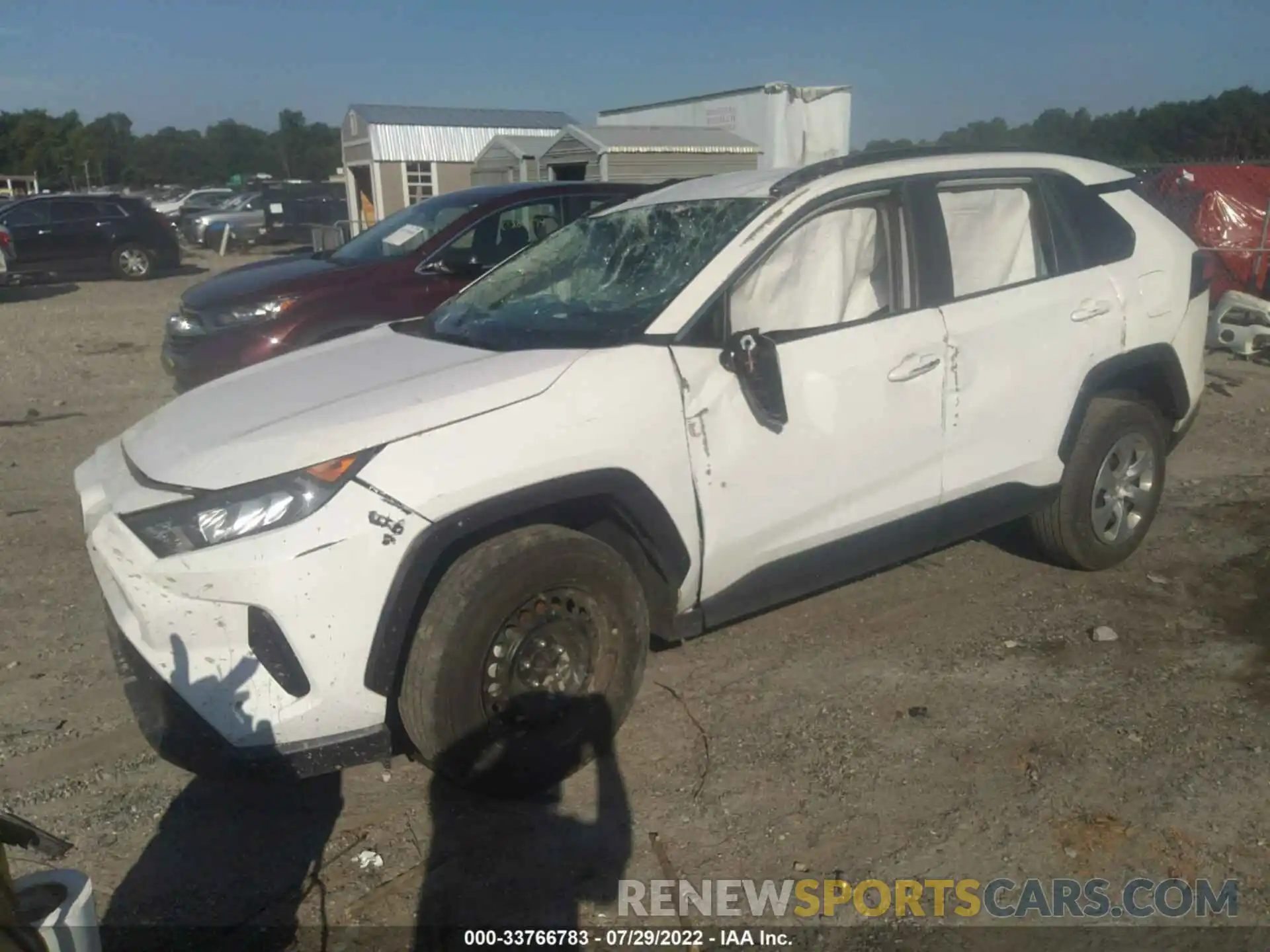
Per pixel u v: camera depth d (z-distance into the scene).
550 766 3.29
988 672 4.05
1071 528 4.66
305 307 6.89
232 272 7.74
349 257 7.62
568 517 3.44
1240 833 3.11
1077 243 4.52
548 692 3.27
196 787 3.44
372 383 3.43
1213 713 3.74
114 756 3.61
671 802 3.32
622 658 3.39
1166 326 4.70
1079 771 3.41
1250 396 8.55
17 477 6.73
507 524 3.26
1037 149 4.68
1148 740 3.57
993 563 5.07
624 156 18.17
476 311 4.21
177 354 7.09
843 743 3.60
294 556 2.85
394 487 2.95
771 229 3.71
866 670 4.09
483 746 3.13
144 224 20.61
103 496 3.32
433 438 3.04
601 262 4.09
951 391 4.02
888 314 3.96
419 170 26.73
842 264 3.93
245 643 2.90
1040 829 3.14
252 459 3.00
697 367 3.46
